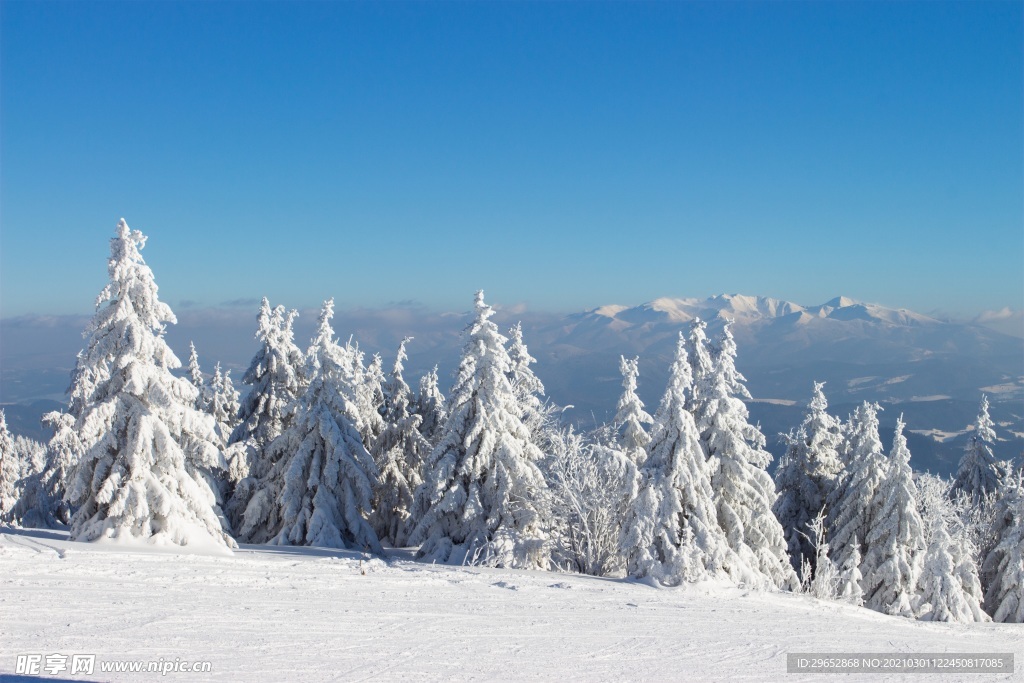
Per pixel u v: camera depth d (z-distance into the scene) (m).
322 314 33.03
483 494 30.14
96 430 23.42
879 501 32.38
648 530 26.30
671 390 27.94
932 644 19.98
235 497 34.69
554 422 37.22
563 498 32.31
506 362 30.64
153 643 13.31
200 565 20.75
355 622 16.16
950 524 37.66
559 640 16.20
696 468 26.95
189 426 24.88
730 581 25.72
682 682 13.95
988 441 49.22
